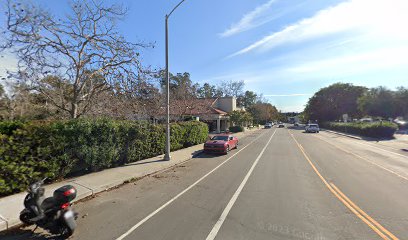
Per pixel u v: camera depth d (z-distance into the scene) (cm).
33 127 792
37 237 489
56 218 473
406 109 5322
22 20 992
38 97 1491
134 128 1257
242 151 1841
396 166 1216
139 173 1010
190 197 723
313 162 1330
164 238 471
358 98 6456
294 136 3466
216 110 4300
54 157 845
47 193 718
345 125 4312
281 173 1055
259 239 465
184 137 1944
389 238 472
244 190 795
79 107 1388
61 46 1155
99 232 497
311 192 770
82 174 984
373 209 622
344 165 1241
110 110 1386
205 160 1434
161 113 2244
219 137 1842
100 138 1031
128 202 681
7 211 586
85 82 1263
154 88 1442
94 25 1224
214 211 609
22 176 731
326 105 7388
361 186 842
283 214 588
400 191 780
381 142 2509
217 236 478
